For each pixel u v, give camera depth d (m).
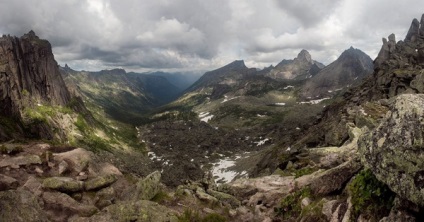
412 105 12.35
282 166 38.94
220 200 27.58
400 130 12.26
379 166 12.75
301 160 35.91
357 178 15.46
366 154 13.74
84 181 24.08
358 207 14.34
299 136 106.06
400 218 11.61
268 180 30.30
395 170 11.94
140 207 19.97
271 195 26.45
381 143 12.93
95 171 26.39
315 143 64.88
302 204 19.67
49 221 17.41
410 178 11.26
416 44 137.12
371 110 46.34
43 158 25.97
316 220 16.95
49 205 19.59
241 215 24.30
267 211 23.78
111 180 24.62
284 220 20.59
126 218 18.77
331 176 19.50
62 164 25.25
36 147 29.30
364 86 114.25
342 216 15.36
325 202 17.59
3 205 15.88
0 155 26.05
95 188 23.23
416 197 10.88
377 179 13.84
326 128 67.31
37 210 17.02
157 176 26.38
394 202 12.46
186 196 26.44
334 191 18.88
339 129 49.19
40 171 24.11
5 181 20.98
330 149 34.06
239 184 31.39
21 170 23.94
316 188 20.16
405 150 11.70
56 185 21.42
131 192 24.64
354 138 32.97
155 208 20.39
